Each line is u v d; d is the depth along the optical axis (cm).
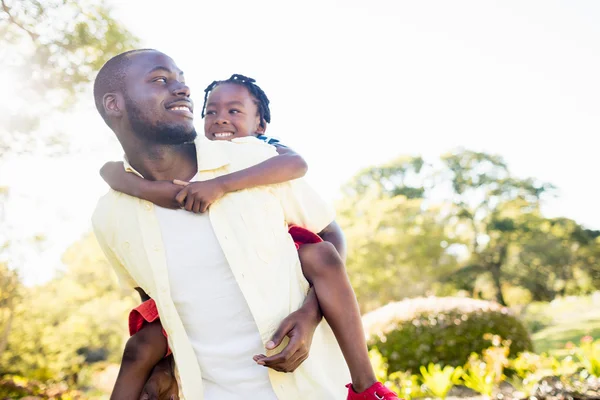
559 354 1290
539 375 789
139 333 226
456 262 3219
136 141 219
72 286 1923
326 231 250
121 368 224
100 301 2027
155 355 224
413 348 984
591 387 694
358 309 212
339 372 212
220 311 206
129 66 216
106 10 958
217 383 207
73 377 2020
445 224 3278
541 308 4312
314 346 207
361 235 2909
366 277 2888
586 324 3606
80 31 944
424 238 2959
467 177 3931
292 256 214
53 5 926
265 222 211
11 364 1700
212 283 207
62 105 992
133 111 213
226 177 210
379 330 1018
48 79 959
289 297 207
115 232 223
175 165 221
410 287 3102
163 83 216
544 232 3784
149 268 214
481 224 3822
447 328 995
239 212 209
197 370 206
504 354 902
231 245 206
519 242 3731
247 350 204
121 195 223
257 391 203
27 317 1680
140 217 216
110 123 222
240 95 330
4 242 1306
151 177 222
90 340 2186
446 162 3984
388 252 2914
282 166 220
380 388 203
